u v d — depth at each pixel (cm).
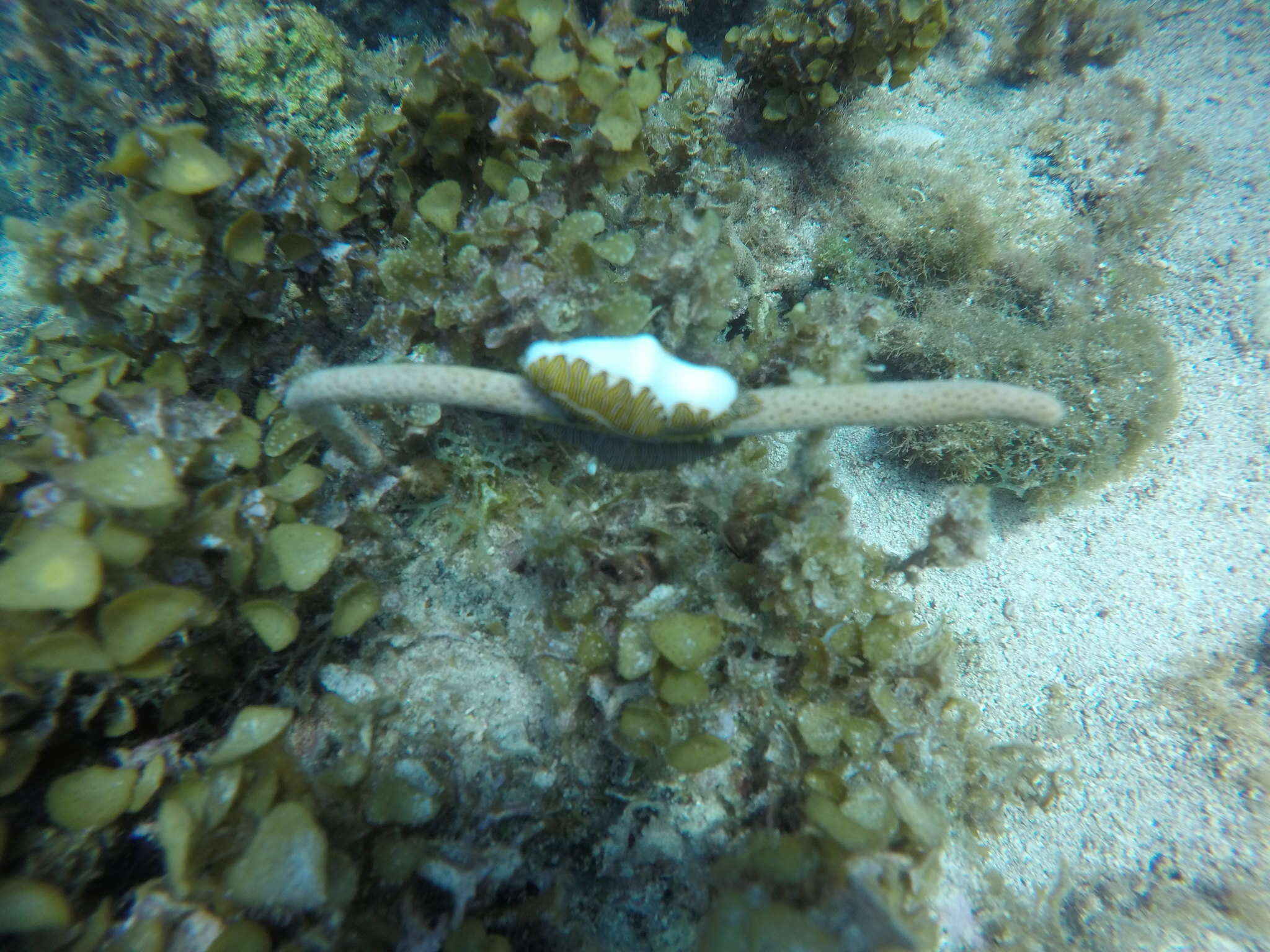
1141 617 13
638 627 10
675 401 9
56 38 14
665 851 10
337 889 8
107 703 9
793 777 10
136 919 8
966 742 11
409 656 11
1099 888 11
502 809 10
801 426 9
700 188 14
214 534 9
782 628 10
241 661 10
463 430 11
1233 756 12
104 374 10
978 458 14
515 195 11
